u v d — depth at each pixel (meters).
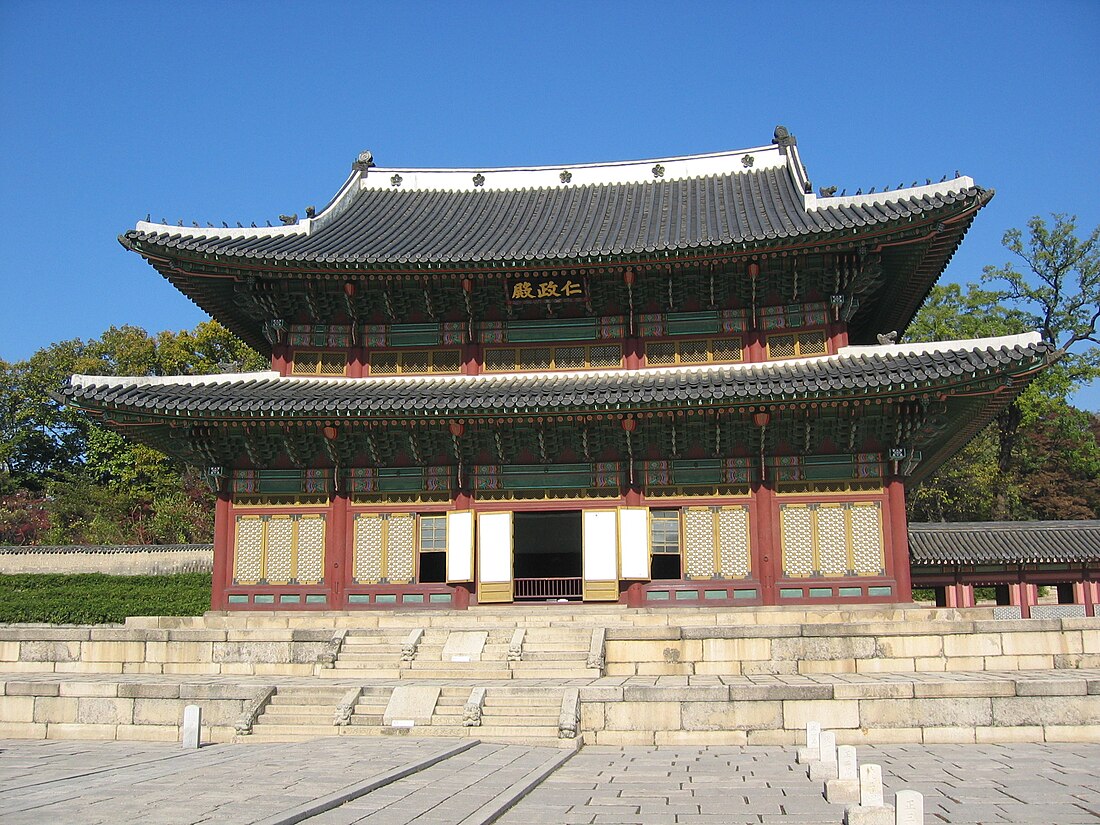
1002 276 76.44
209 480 32.50
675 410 29.62
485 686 22.09
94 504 74.88
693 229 34.31
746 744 20.47
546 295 32.91
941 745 20.00
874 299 35.28
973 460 68.12
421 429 31.75
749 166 41.62
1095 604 41.03
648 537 31.08
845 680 22.41
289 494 32.53
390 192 43.62
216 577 32.03
